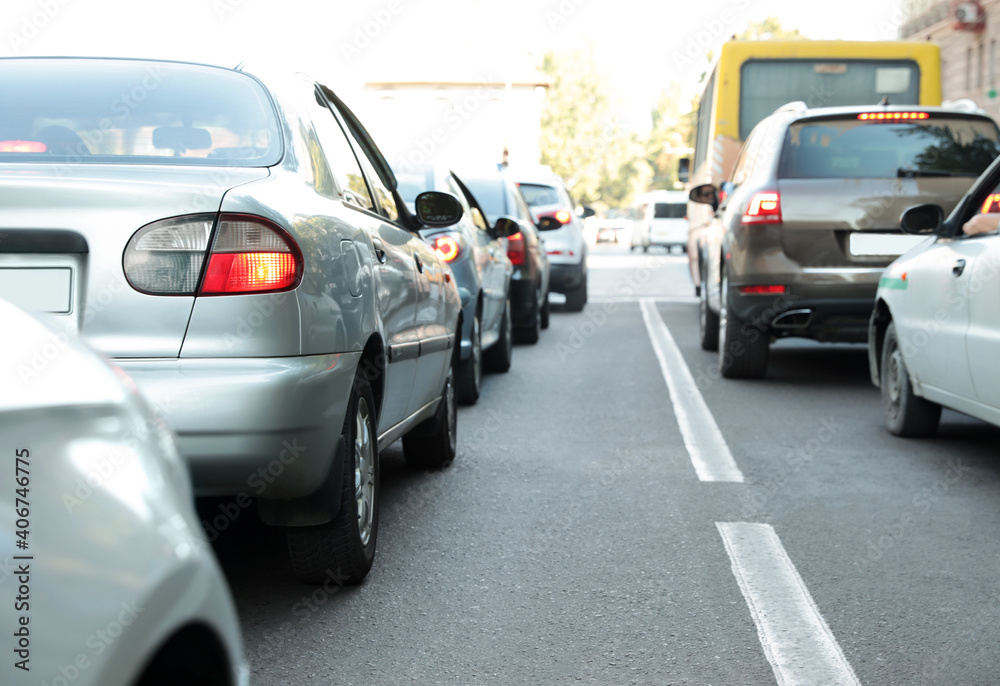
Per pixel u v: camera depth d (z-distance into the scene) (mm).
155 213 3373
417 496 5668
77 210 3326
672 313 17500
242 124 4023
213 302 3373
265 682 3307
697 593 4129
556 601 4051
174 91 4145
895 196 8953
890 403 7387
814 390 9344
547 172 18938
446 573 4379
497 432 7512
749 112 16438
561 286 17391
